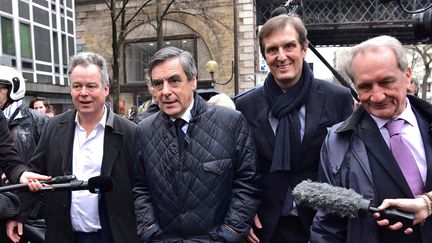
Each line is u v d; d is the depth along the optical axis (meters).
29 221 3.51
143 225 2.59
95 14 22.27
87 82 2.77
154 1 21.34
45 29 20.59
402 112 2.04
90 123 2.90
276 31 2.56
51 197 2.85
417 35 3.40
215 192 2.48
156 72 2.50
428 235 1.91
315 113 2.59
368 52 1.95
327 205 1.84
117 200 2.82
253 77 20.69
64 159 2.85
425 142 1.98
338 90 2.65
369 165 2.00
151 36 21.92
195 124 2.53
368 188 1.97
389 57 1.91
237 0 20.69
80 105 2.80
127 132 2.91
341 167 2.09
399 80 1.93
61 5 21.94
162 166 2.52
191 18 21.39
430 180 1.91
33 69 19.62
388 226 1.80
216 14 21.08
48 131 2.97
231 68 21.06
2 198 2.71
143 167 2.69
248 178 2.57
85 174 2.85
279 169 2.57
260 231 2.69
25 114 4.54
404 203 1.77
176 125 2.56
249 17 20.66
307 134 2.56
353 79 2.05
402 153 1.98
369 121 2.06
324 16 22.84
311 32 23.91
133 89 22.50
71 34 22.72
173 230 2.51
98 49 22.39
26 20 19.22
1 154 2.87
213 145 2.51
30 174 2.62
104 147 2.85
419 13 3.32
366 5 22.45
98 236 2.86
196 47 21.53
